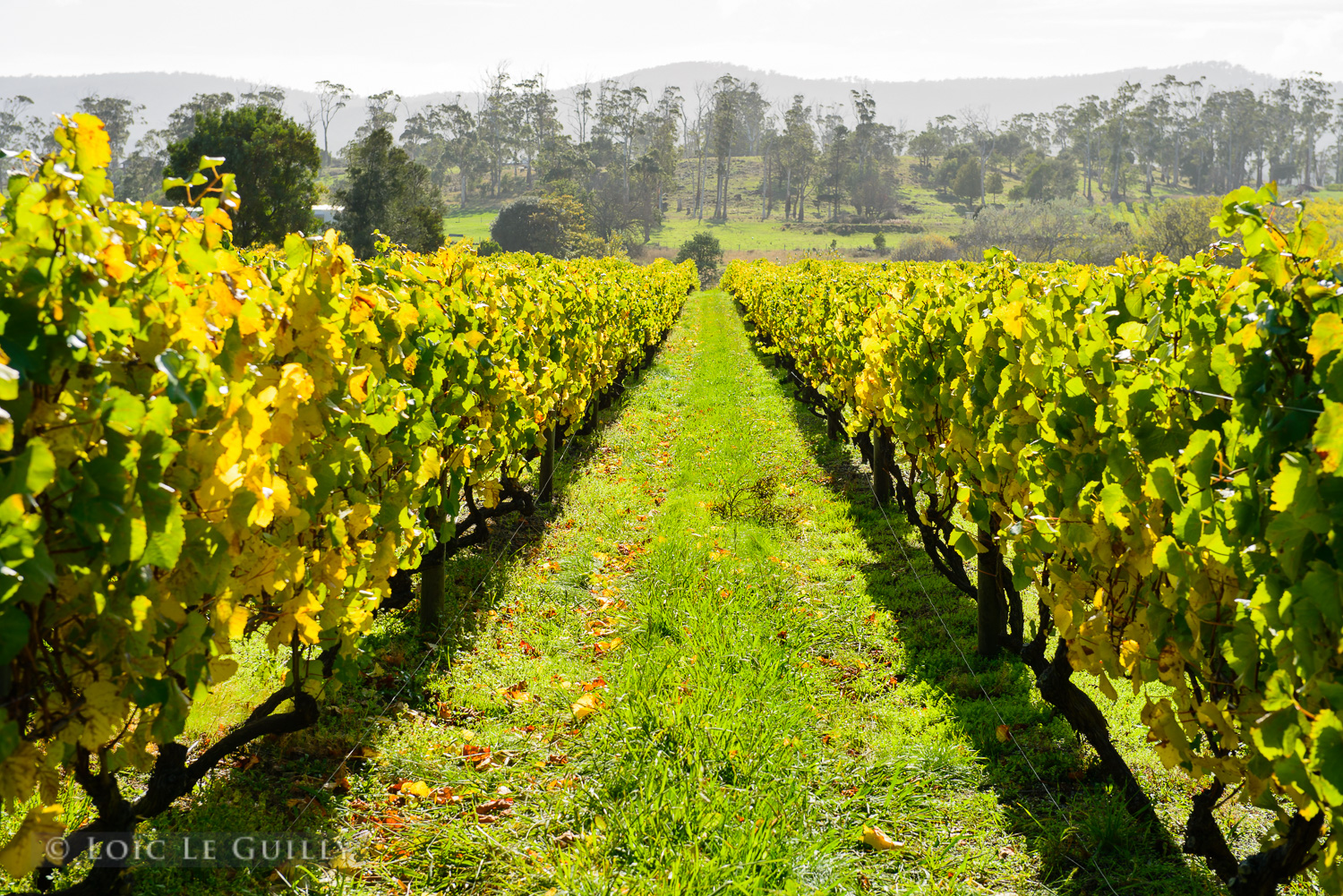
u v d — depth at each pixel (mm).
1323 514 1976
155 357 2088
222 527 2309
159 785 2865
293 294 3314
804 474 9680
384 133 56812
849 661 5164
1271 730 2150
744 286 30219
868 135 149375
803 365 12734
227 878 3010
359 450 3480
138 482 1934
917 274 11633
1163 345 3324
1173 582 2795
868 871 3295
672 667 4688
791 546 7199
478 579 6098
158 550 1986
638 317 14711
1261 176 152250
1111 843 3463
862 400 7500
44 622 1992
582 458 10125
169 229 2686
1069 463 3568
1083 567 3328
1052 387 3898
